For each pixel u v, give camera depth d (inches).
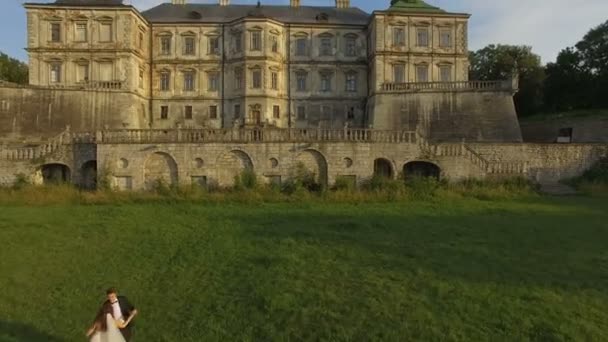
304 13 3201.3
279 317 746.2
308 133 2028.8
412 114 2758.4
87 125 2659.9
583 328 705.6
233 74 3031.5
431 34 2947.8
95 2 2817.4
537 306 774.5
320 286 860.0
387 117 2783.0
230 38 3046.3
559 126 2903.5
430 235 1222.9
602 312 760.3
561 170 2237.9
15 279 916.6
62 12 2800.2
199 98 3041.3
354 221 1392.7
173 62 3046.3
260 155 1994.3
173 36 3053.6
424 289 844.0
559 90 3511.3
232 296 829.2
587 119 2773.1
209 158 1991.9
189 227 1339.8
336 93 3085.6
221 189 1946.4
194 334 705.0
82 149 2026.3
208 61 3043.8
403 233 1244.5
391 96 2797.7
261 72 2945.4
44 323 738.8
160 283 898.1
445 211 1576.0
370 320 733.9
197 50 3053.6
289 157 1998.0
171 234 1254.3
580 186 2057.1
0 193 1813.5
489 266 966.4
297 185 1891.0
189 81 3053.6
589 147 2241.6
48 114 2618.1
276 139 1998.0
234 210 1609.3
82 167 2033.7
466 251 1072.2
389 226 1332.4
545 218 1459.2
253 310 773.3
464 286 855.7
